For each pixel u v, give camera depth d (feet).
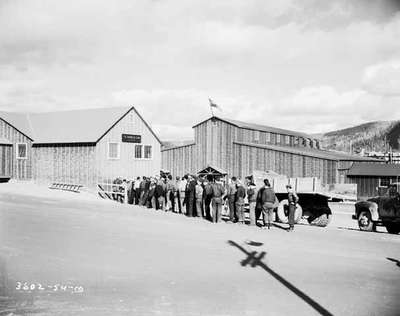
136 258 37.42
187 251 40.81
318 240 49.32
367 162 147.64
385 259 39.01
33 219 60.29
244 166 147.95
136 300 26.00
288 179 67.51
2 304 25.05
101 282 29.89
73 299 25.99
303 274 33.01
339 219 82.33
